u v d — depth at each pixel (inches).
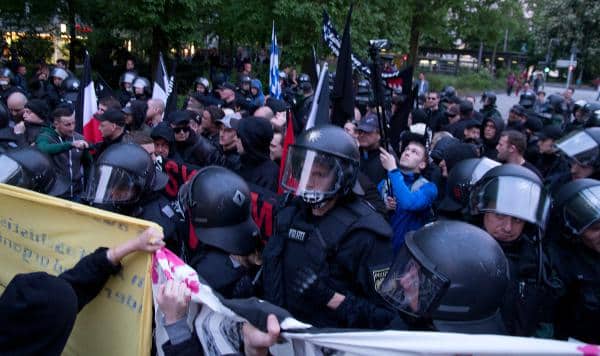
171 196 168.7
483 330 67.5
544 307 93.9
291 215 99.1
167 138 181.2
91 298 84.4
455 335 59.9
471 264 68.3
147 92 384.5
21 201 98.0
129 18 645.9
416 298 71.0
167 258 80.6
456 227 73.9
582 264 97.4
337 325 91.7
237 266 96.5
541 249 95.3
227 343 73.0
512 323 89.4
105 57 750.5
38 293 64.2
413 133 171.0
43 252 96.3
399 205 141.9
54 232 94.4
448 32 999.6
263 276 99.0
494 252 71.2
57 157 194.4
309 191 91.2
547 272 97.2
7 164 121.4
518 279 93.2
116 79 737.6
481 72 1590.8
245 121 158.4
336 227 92.4
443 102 462.9
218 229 95.6
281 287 95.9
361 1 635.5
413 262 72.6
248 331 67.5
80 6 681.6
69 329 67.6
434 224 76.7
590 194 97.7
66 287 67.7
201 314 77.1
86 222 90.2
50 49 734.5
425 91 696.4
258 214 139.6
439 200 164.2
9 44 722.8
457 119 353.7
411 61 883.4
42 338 64.5
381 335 62.5
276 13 612.1
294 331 66.1
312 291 90.7
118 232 86.7
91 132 243.8
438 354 59.4
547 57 1387.8
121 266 85.0
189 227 117.7
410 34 861.8
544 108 444.8
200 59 835.4
